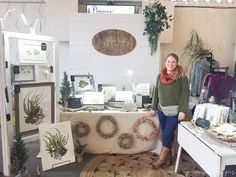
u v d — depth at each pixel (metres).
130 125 3.10
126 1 3.78
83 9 3.77
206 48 3.83
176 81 2.74
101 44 3.46
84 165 2.86
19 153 2.55
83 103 3.25
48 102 2.91
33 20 3.67
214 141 2.03
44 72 2.86
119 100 3.30
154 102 2.99
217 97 3.35
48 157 2.76
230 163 1.77
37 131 2.82
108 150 3.15
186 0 3.71
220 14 3.77
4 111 2.43
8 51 2.49
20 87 2.62
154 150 3.20
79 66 3.50
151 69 3.49
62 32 3.55
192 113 3.02
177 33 3.79
